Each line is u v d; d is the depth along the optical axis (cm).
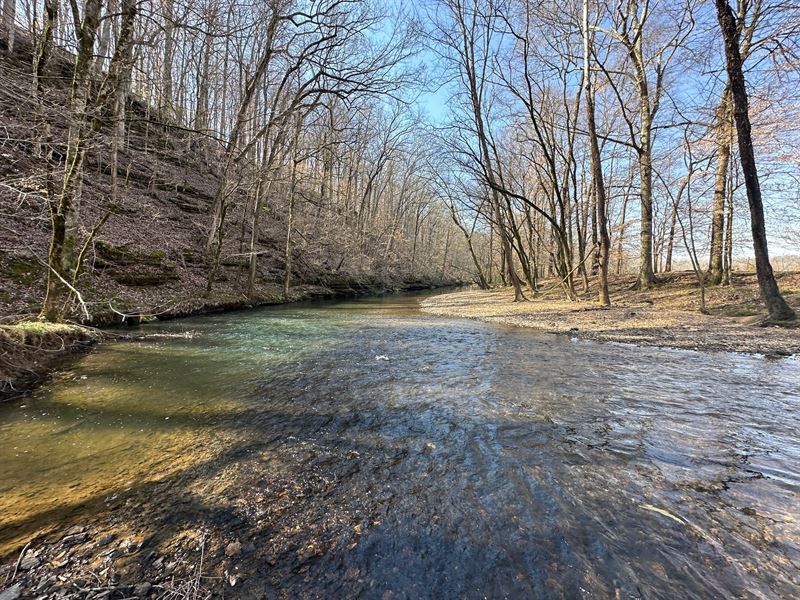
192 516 292
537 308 1783
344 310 2002
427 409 518
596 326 1227
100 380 641
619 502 304
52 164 849
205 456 386
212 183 2733
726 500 303
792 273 1775
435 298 3078
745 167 1055
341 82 1958
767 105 1177
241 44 1945
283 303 2248
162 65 2034
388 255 4341
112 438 426
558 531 272
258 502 310
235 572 237
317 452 396
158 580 231
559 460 374
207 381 645
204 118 2412
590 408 514
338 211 3691
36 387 602
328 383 641
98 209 1612
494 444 412
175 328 1201
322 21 1838
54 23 813
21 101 757
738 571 231
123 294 1338
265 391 596
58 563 244
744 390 582
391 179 5216
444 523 283
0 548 257
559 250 2523
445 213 5803
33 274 1093
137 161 2064
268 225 2833
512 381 648
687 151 1480
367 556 251
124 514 295
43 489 327
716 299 1472
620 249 3152
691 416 479
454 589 224
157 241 1777
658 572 232
